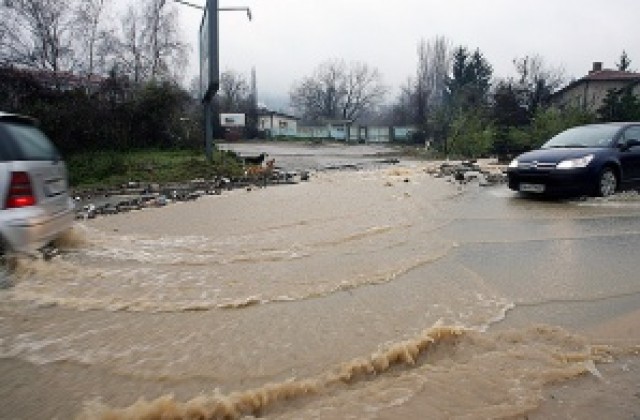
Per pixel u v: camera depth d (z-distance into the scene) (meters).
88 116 18.59
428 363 3.02
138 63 32.38
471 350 3.17
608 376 2.87
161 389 2.66
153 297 4.06
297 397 2.62
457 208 8.46
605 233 6.48
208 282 4.46
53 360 2.97
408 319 3.64
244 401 2.53
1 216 4.36
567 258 5.30
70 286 4.30
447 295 4.16
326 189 11.34
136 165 15.87
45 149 5.36
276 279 4.56
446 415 2.45
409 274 4.74
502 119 33.75
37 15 26.19
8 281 4.34
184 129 21.89
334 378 2.79
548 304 3.98
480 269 4.91
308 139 66.94
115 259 5.19
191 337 3.32
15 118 5.05
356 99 98.94
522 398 2.61
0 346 3.15
